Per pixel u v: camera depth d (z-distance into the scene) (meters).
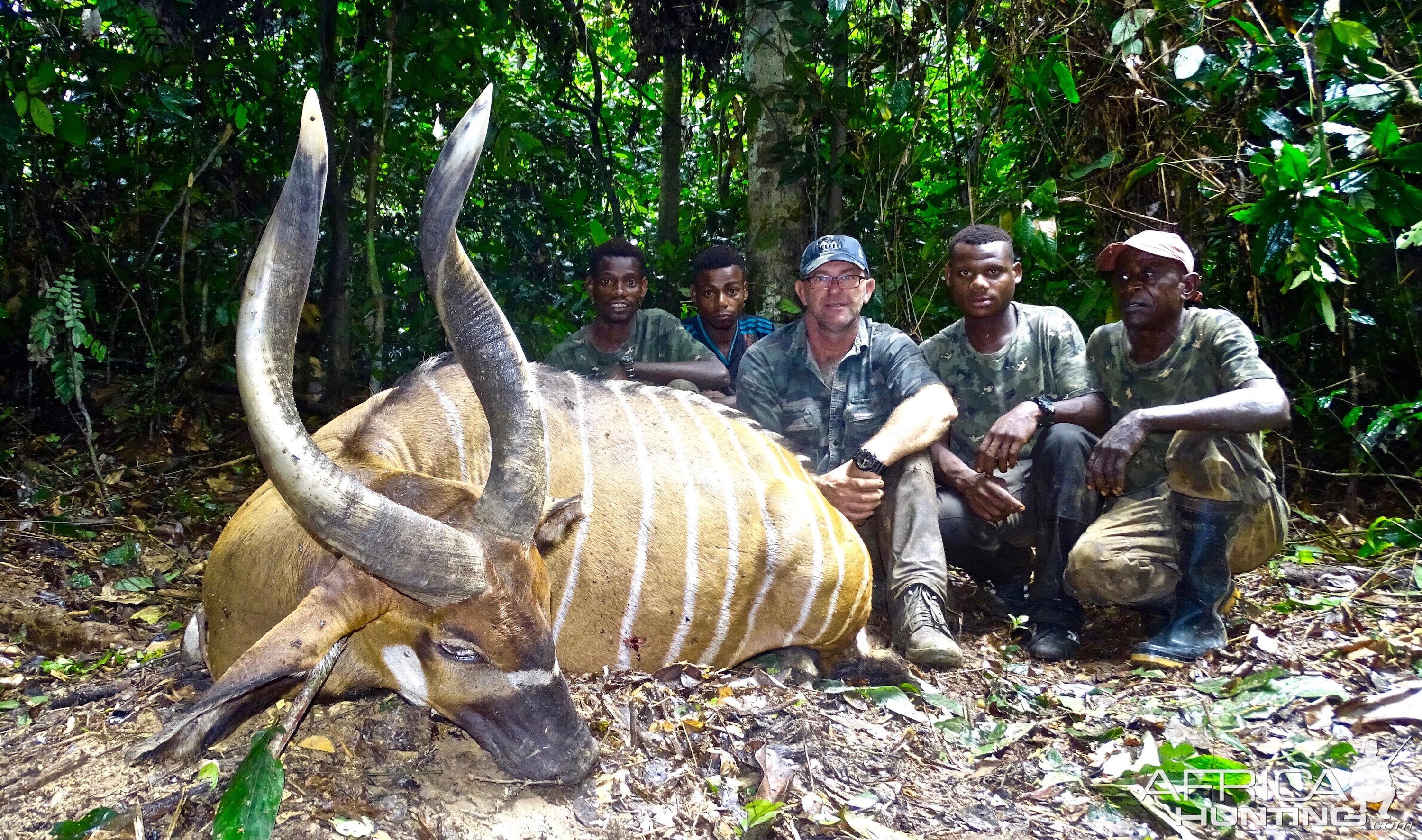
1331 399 5.47
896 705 3.23
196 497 5.08
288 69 6.48
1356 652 3.68
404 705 2.88
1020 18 5.84
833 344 4.52
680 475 3.44
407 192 6.96
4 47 5.49
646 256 8.28
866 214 6.29
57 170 5.93
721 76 7.35
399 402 3.21
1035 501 4.25
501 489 2.47
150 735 2.82
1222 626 3.91
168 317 6.23
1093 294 5.67
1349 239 4.56
